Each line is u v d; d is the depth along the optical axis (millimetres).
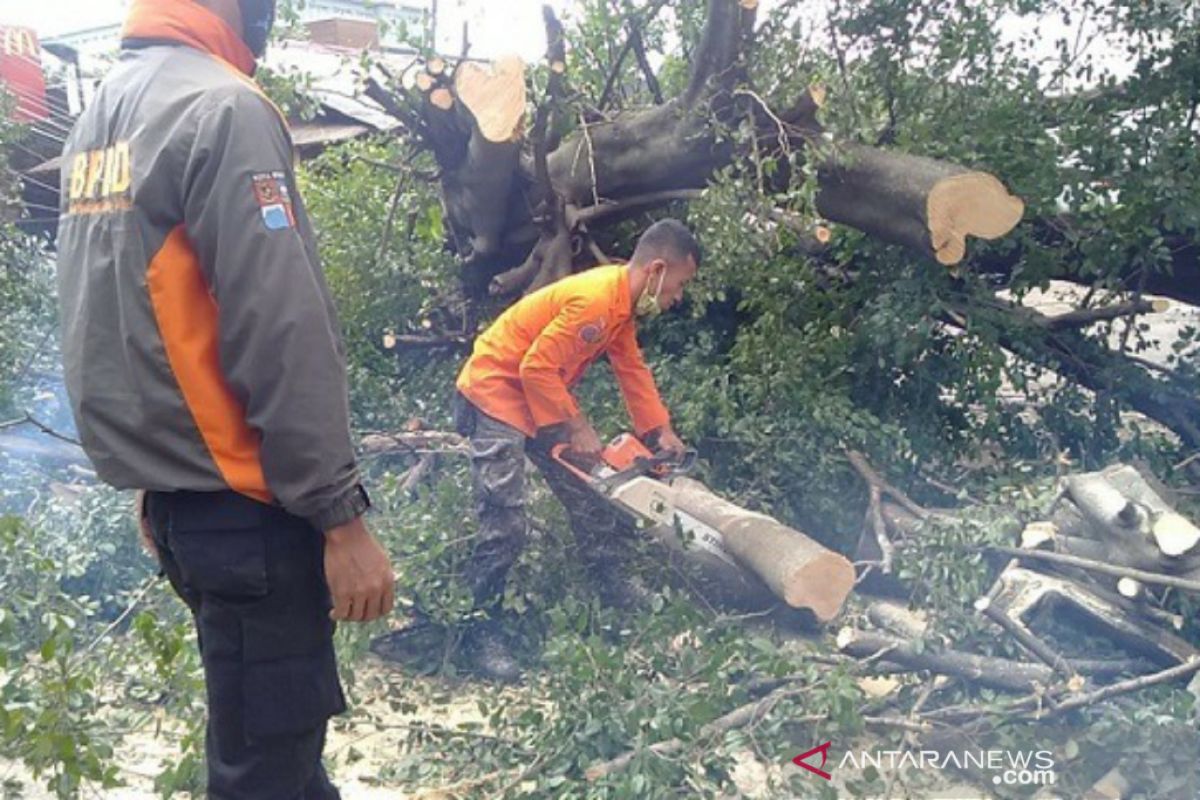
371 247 6617
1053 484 4637
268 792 2279
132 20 2197
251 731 2189
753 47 5535
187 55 2160
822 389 5738
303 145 11172
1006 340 6195
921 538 4348
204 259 2033
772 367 5750
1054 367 6172
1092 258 5773
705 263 5684
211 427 2088
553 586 4664
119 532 4734
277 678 2189
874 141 5805
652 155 5977
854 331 6137
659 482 4430
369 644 4328
